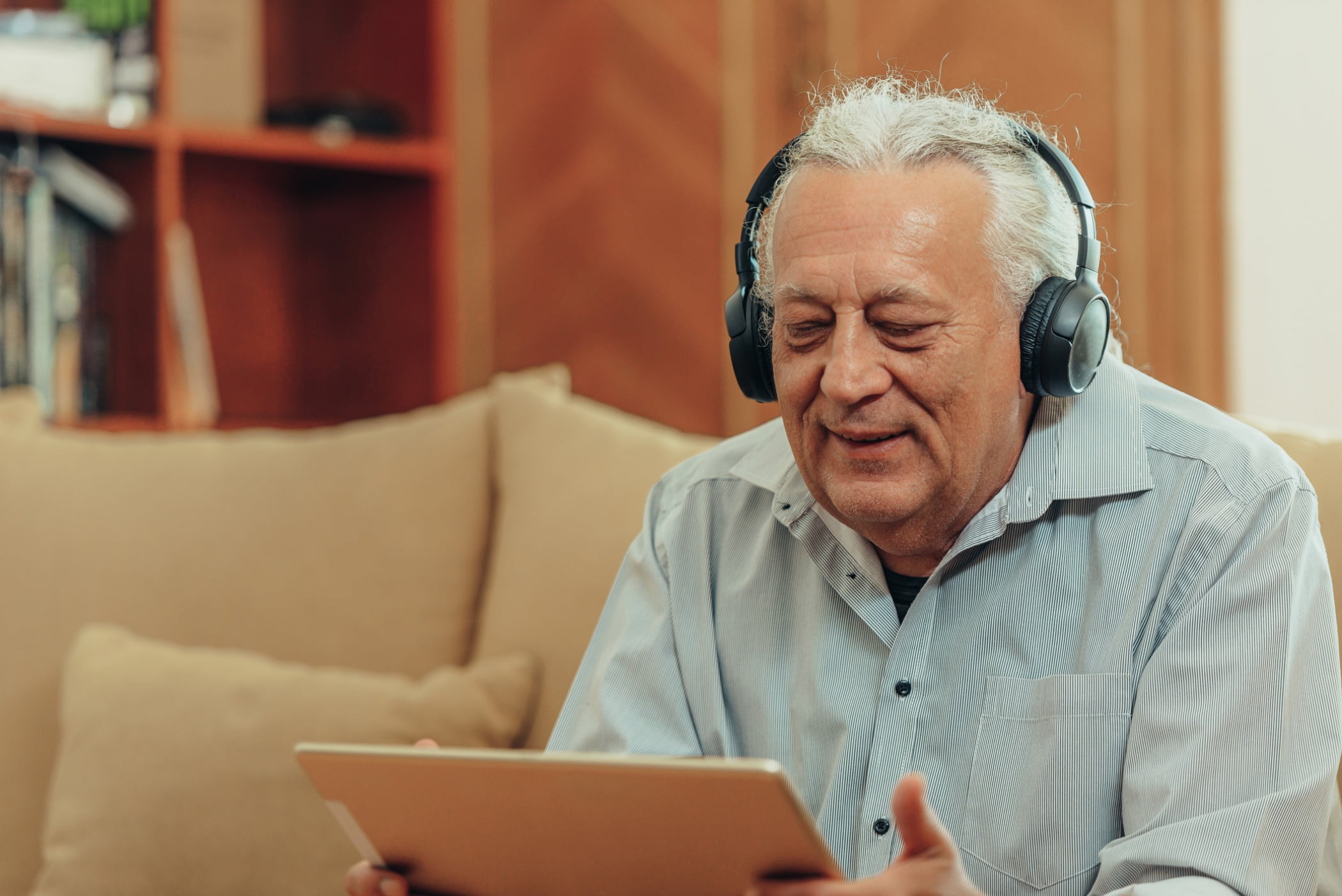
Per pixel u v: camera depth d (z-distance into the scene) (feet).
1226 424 4.27
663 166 10.70
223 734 5.77
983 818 4.12
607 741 4.65
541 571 5.98
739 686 4.67
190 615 6.39
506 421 6.47
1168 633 3.96
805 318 3.99
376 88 10.98
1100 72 9.97
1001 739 4.15
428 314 10.53
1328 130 9.99
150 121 9.41
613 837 3.31
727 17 10.48
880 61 10.25
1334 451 4.97
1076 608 4.17
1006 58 10.08
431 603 6.27
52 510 6.70
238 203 10.99
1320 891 3.89
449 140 10.50
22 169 9.06
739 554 4.83
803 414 4.07
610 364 10.86
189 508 6.61
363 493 6.47
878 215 3.87
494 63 11.37
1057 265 4.11
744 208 10.40
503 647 5.96
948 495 4.01
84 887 5.62
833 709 4.41
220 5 9.99
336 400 11.21
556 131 11.04
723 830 3.14
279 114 10.33
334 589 6.32
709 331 10.53
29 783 6.30
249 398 11.08
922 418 3.92
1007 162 4.01
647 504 5.19
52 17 9.39
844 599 4.48
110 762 5.80
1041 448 4.26
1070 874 4.00
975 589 4.30
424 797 3.45
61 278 9.40
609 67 10.80
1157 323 9.99
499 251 11.37
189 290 9.64
